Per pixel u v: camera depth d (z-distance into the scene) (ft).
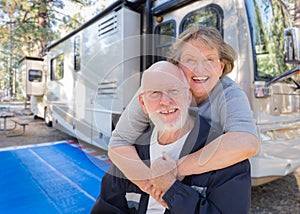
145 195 3.16
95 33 10.88
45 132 20.17
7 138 18.01
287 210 7.14
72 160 11.84
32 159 12.36
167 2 8.55
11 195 8.29
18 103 49.75
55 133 19.58
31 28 32.65
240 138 2.95
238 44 6.50
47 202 7.77
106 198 3.46
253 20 6.64
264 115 6.38
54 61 18.40
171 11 8.60
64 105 14.62
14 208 7.39
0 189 8.77
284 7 8.66
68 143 15.87
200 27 3.24
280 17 8.11
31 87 23.43
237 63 6.41
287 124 7.22
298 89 7.86
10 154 13.33
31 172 10.43
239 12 6.54
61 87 16.03
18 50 40.06
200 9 7.63
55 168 10.82
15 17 32.17
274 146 6.58
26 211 7.22
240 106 3.31
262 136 6.28
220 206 2.63
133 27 9.46
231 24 6.70
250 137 3.01
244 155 2.87
